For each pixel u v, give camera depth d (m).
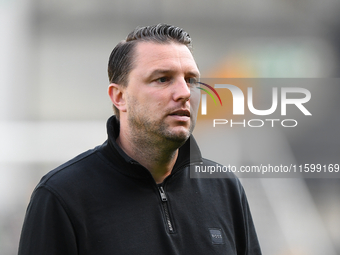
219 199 5.64
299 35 18.11
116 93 5.31
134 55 5.02
